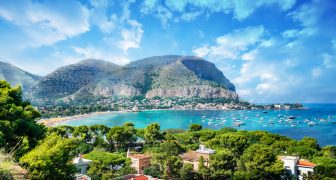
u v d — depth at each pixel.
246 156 75.06
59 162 30.27
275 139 113.31
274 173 66.31
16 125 35.41
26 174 27.92
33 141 37.94
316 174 62.25
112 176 70.38
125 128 127.12
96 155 82.25
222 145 99.38
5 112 35.19
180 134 130.75
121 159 81.25
